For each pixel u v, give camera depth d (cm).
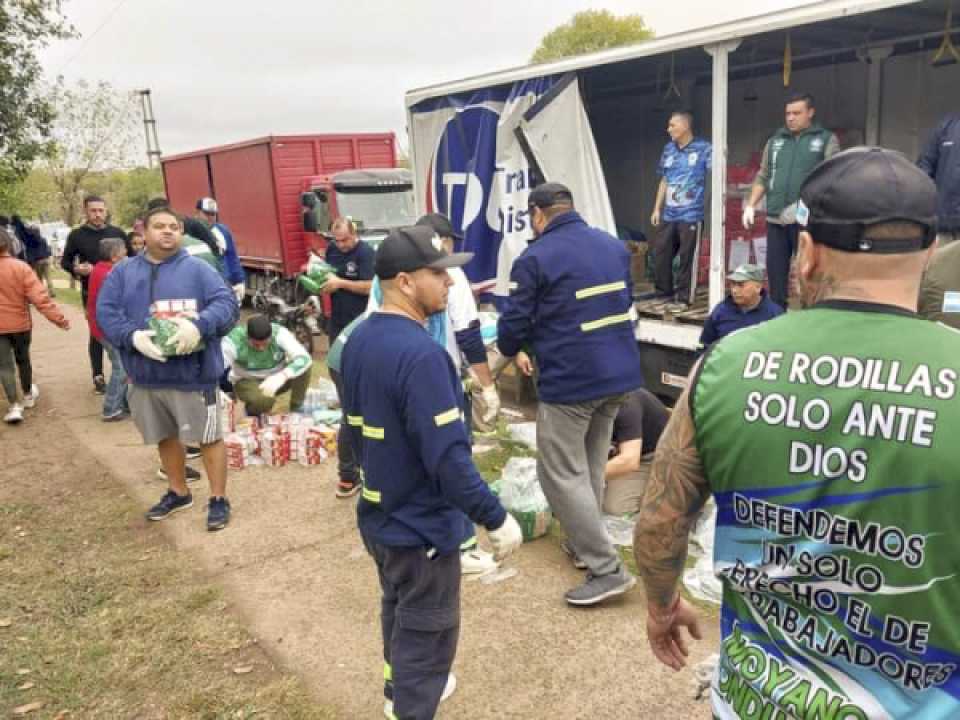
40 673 340
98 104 3366
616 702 304
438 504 253
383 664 338
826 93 724
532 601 379
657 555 154
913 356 122
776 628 136
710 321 525
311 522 488
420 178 757
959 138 502
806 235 134
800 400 127
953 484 116
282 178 1284
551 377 358
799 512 127
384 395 244
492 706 305
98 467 607
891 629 123
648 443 450
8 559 450
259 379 649
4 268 723
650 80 786
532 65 629
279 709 310
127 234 828
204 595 399
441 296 256
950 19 570
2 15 1409
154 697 322
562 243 358
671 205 674
